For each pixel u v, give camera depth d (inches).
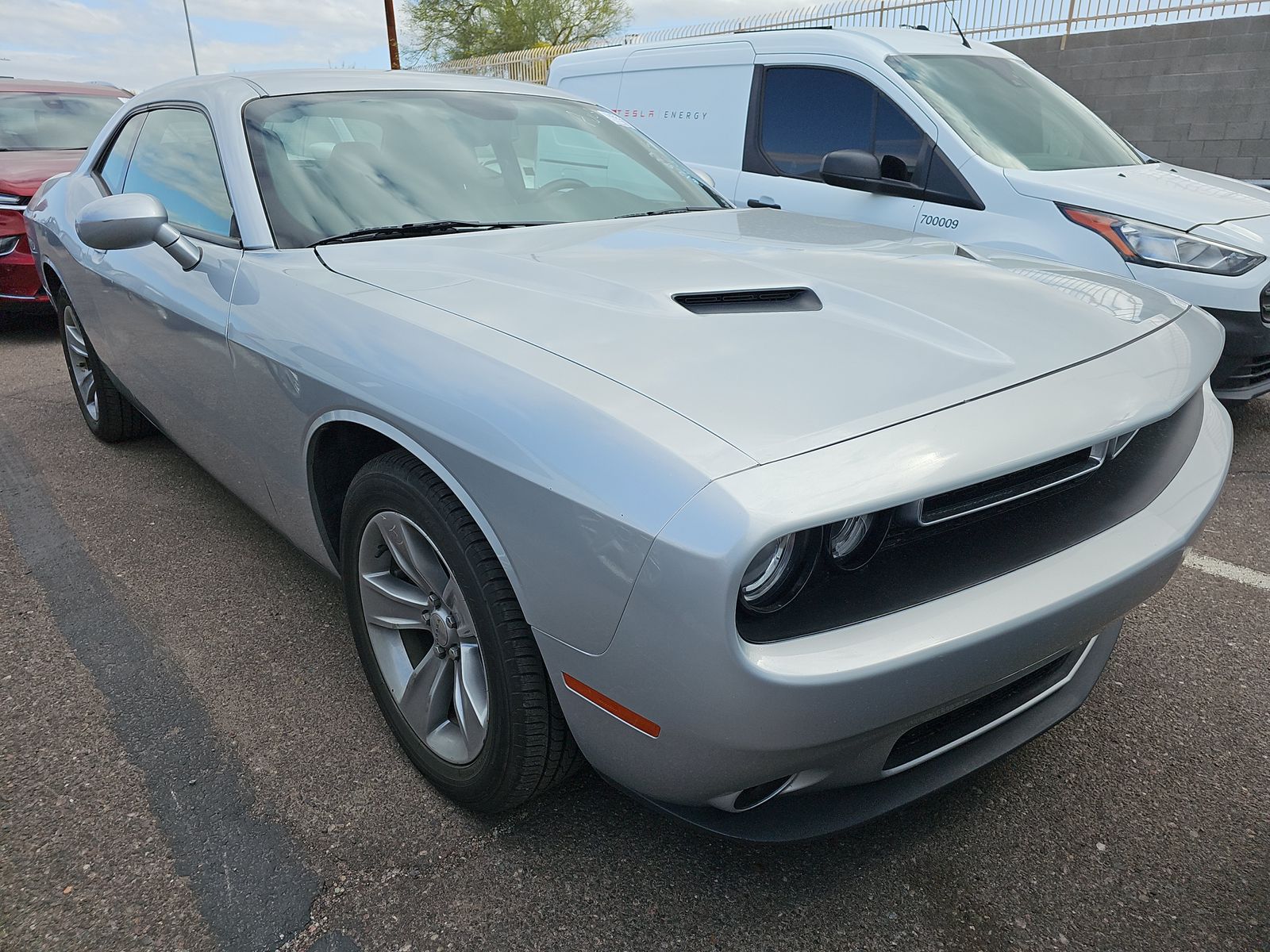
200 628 101.6
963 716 66.0
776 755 52.7
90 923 63.2
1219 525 129.6
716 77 205.9
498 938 62.5
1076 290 81.0
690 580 48.5
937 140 168.7
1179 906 65.2
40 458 155.1
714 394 55.9
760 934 62.9
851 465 50.9
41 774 78.0
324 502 83.2
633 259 82.2
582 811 74.6
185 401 105.3
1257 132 382.6
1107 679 93.2
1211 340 78.6
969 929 63.4
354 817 73.4
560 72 249.8
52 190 155.1
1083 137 183.9
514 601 62.1
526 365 60.6
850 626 52.4
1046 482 60.2
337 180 95.6
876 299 71.9
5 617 104.1
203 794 75.8
